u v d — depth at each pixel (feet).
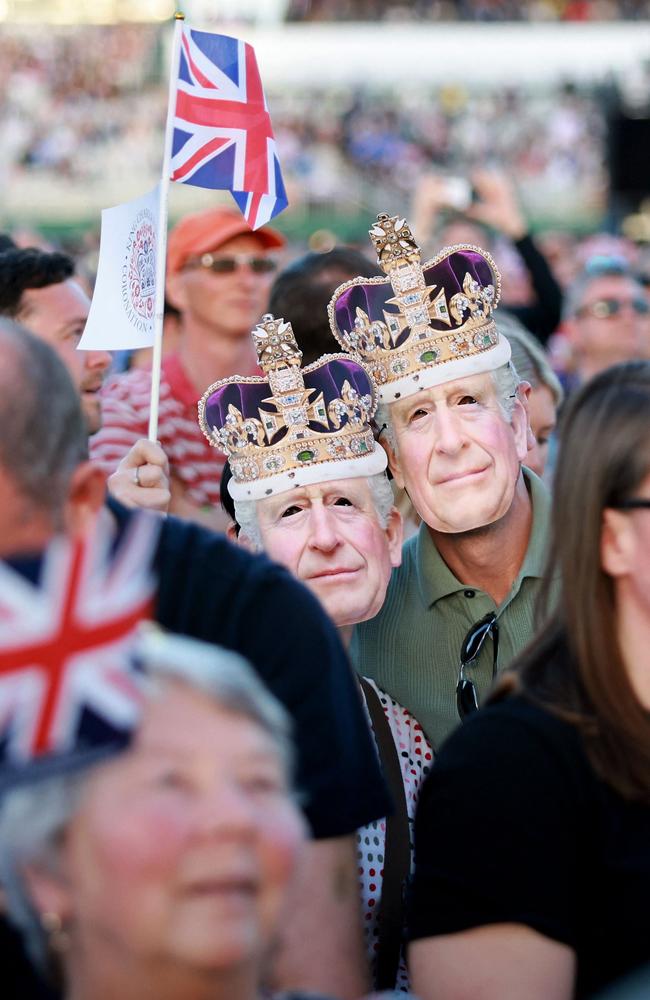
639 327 73.00
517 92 301.43
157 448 35.19
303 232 246.27
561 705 22.15
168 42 305.94
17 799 16.12
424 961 22.00
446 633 34.88
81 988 16.20
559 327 84.69
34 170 283.59
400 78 305.94
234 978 15.93
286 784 16.56
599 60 306.55
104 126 290.97
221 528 50.96
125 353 66.49
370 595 32.22
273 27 328.49
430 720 34.76
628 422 22.43
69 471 21.33
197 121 37.29
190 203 225.35
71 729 15.76
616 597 22.41
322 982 23.29
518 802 21.68
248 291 54.80
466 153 293.23
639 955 21.56
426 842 22.40
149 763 15.92
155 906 15.49
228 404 32.24
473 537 34.63
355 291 35.01
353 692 24.84
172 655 16.66
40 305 42.45
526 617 34.81
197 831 15.58
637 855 21.75
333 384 32.04
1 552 20.79
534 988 21.33
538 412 44.34
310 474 31.86
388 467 35.63
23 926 16.70
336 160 292.40
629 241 134.62
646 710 22.25
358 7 331.98
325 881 23.40
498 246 124.98
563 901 21.57
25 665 15.74
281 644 23.80
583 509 22.53
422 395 34.40
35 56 301.22
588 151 290.97
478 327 34.47
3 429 20.63
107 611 16.07
